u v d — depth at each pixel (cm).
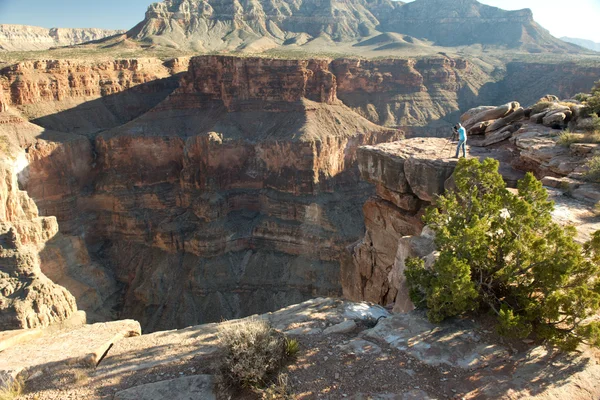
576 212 1611
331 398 824
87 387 895
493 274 1047
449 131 13262
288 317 1169
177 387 866
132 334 1232
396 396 820
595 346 862
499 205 1148
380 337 1004
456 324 1020
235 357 904
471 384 841
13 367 969
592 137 2056
